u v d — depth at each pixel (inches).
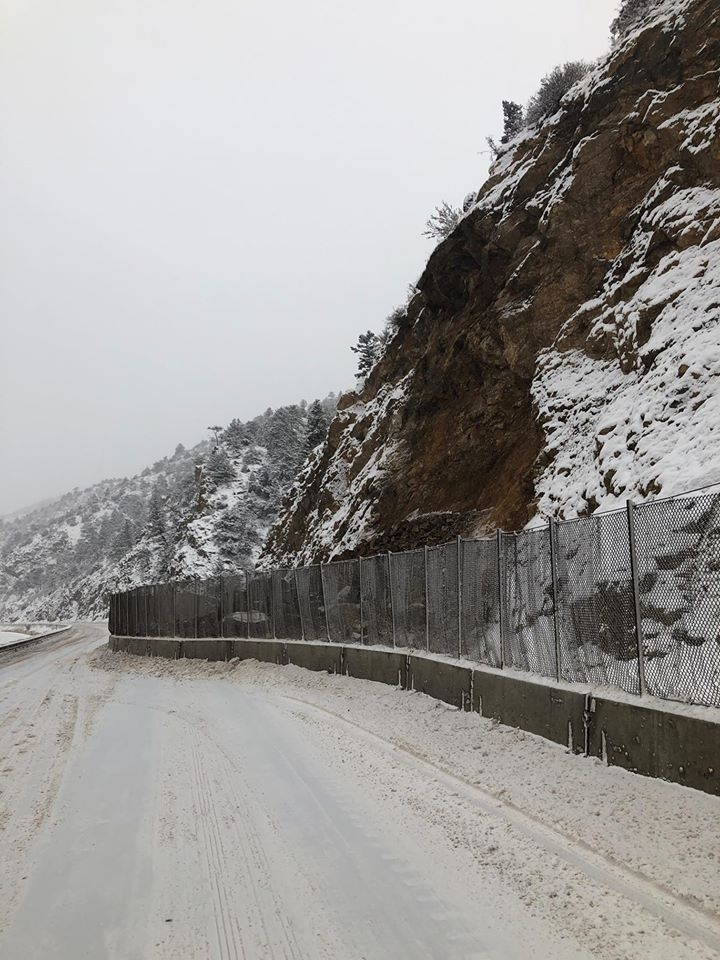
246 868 236.2
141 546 5246.1
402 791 315.0
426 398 999.0
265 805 307.0
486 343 856.9
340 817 284.5
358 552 976.3
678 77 711.7
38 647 1957.4
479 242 943.0
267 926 193.9
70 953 184.7
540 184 879.7
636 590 304.2
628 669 307.4
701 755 251.0
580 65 1055.0
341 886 217.3
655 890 197.3
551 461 632.4
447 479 876.0
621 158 753.6
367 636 677.9
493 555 446.0
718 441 415.2
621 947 169.8
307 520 1598.2
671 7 754.8
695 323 519.2
